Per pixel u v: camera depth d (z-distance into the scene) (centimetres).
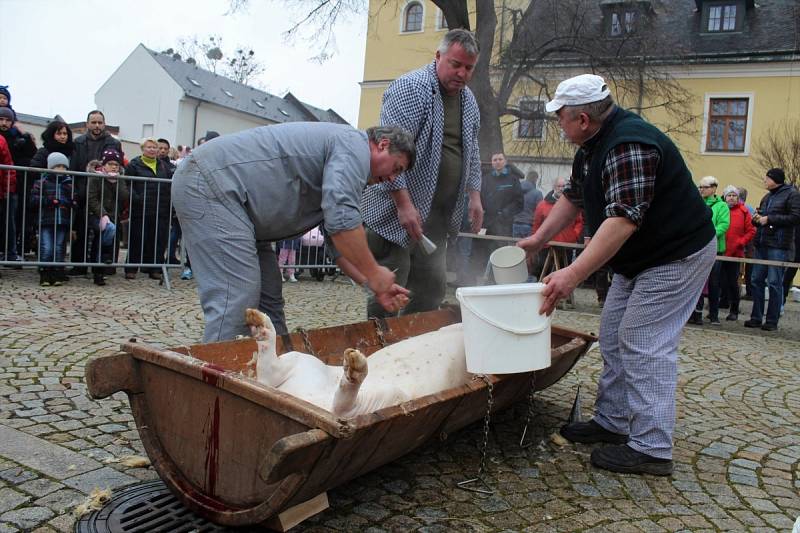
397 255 454
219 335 321
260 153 324
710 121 2456
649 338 342
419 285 503
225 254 321
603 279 1025
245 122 4200
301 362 281
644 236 336
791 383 579
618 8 2061
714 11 2539
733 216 955
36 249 967
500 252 384
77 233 806
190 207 322
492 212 1090
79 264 775
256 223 333
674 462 364
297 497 229
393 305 325
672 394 342
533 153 2219
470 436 383
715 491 328
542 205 1012
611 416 379
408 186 441
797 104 2336
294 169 325
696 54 2414
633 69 2030
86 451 316
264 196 324
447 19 1625
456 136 461
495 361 303
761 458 379
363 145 321
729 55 2397
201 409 243
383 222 440
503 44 2086
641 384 342
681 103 2212
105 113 4062
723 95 2425
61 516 254
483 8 1620
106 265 797
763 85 2373
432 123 436
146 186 837
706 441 404
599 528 281
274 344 273
